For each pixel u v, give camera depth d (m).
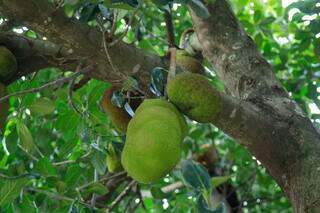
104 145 2.81
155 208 4.53
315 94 4.02
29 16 2.04
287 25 4.62
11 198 2.33
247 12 5.43
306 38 3.77
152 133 1.80
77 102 3.01
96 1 2.13
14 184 2.33
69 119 2.92
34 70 2.51
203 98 1.99
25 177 2.35
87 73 2.37
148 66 2.30
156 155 1.76
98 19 2.23
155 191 3.61
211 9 2.81
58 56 2.45
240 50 2.71
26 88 2.64
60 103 3.14
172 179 4.75
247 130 2.26
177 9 4.21
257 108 2.35
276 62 5.08
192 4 2.08
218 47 2.76
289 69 4.91
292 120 2.33
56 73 4.01
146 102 1.96
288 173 2.27
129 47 2.27
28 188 2.65
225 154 4.77
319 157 2.22
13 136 2.71
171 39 2.93
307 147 2.25
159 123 1.83
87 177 3.24
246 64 2.65
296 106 2.43
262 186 4.90
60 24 2.09
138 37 3.16
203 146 4.65
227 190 4.24
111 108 2.48
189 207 3.62
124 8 2.07
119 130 2.57
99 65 2.30
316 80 4.51
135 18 3.07
